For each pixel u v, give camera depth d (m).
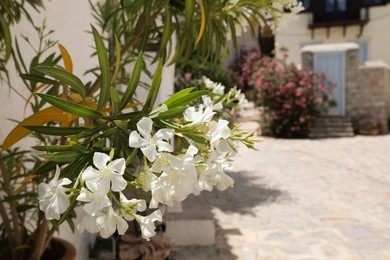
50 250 1.52
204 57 1.65
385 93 10.93
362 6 13.83
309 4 14.12
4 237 1.51
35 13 1.93
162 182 0.72
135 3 1.68
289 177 5.88
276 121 10.48
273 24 1.64
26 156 1.72
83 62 2.75
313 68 11.25
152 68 2.83
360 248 3.21
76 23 2.59
